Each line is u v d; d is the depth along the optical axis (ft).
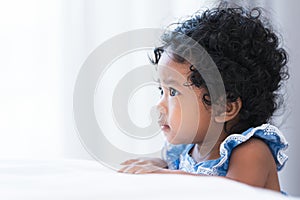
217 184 1.65
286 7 5.00
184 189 1.58
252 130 2.71
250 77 2.92
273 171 2.65
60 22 4.73
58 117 4.72
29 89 4.65
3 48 4.58
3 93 4.59
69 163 2.33
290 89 4.85
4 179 1.88
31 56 4.65
